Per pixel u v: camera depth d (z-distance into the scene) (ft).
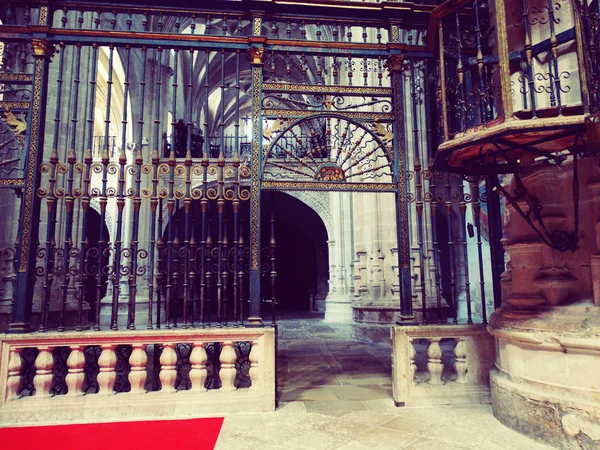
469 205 34.35
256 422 12.88
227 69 78.74
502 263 16.60
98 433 11.94
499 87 13.99
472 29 16.51
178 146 51.24
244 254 15.81
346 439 11.52
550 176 12.51
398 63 16.30
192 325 14.85
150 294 14.46
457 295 38.52
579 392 10.62
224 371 14.14
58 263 28.40
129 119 56.08
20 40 15.07
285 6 15.79
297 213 65.26
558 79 10.30
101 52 54.70
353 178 32.91
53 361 13.74
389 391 16.61
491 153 12.17
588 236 11.77
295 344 29.89
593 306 11.14
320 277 65.00
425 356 24.03
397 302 29.71
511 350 12.57
